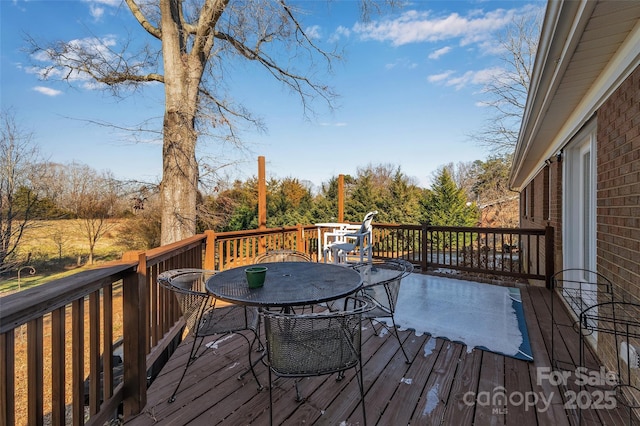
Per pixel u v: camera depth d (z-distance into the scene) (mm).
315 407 2023
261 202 6633
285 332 1772
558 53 2199
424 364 2523
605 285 2477
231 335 3158
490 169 18547
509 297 4305
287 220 11000
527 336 3035
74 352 1587
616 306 2312
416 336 3039
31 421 1335
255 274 2164
